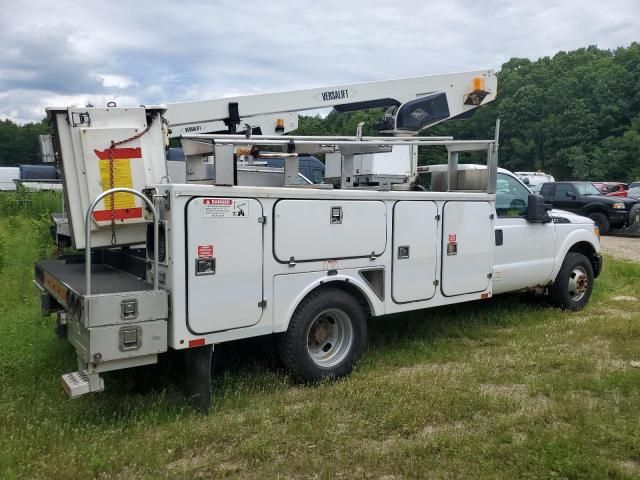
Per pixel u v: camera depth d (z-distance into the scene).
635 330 6.46
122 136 4.68
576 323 7.02
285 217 4.67
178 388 4.77
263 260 4.58
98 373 3.95
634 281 10.05
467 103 7.61
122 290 4.21
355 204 5.12
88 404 4.40
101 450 3.66
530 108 69.50
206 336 4.32
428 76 7.38
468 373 5.25
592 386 4.85
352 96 7.13
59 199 16.34
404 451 3.77
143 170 4.77
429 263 5.76
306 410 4.37
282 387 4.88
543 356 5.73
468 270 6.14
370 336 6.46
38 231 10.66
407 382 4.95
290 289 4.77
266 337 5.12
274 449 3.81
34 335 5.99
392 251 5.45
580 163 62.06
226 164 4.32
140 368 5.08
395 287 5.49
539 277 7.45
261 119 8.02
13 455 3.56
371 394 4.66
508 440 3.91
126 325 3.97
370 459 3.67
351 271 5.15
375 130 7.52
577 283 7.98
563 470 3.52
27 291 7.91
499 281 6.88
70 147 4.60
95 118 4.62
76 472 3.44
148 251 4.48
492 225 6.34
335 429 4.12
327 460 3.69
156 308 4.09
